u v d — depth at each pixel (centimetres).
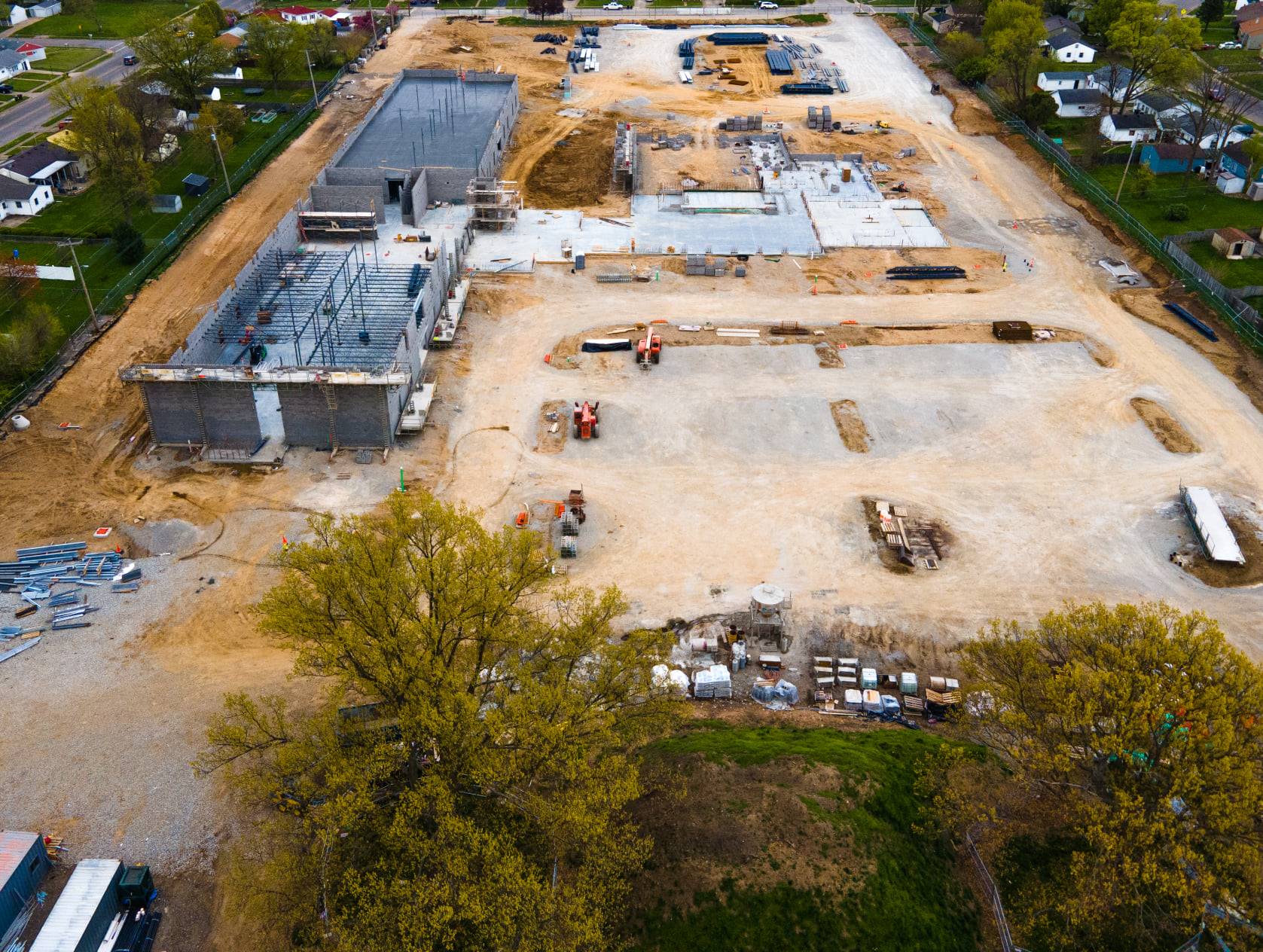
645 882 4572
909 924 4391
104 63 16938
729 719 5847
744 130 14775
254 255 10494
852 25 19700
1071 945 4525
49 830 5022
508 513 7338
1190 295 10244
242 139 14088
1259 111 14838
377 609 4794
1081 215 12144
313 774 4928
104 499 7412
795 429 8319
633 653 5269
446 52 17875
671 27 19650
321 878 4406
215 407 7800
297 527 7150
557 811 4438
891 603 6669
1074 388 8850
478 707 4769
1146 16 13938
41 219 11525
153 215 11850
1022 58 14162
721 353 9312
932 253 11231
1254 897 4250
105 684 5884
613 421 8381
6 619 6325
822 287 10500
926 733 5775
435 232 11244
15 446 7938
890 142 14338
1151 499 7569
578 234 11575
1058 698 4662
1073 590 6775
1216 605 6644
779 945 4272
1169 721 4581
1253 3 18350
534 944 4112
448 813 4384
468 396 8675
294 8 19850
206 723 5634
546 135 14512
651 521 7319
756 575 6881
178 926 4619
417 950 4009
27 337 8706
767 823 4716
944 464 7944
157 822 5072
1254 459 7962
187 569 6794
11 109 14888
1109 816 4438
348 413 7812
